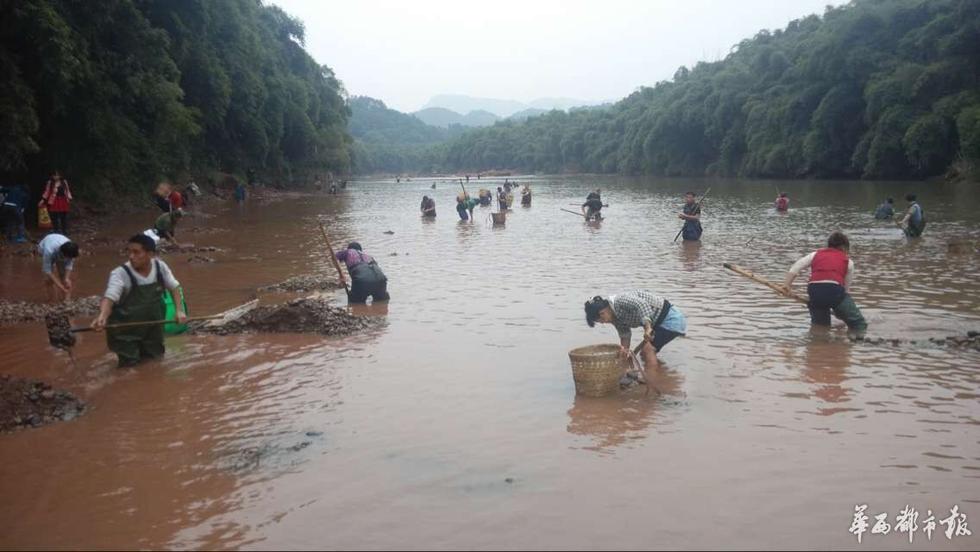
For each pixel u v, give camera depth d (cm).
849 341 830
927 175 4922
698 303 1060
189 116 3142
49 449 570
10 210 1920
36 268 1555
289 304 955
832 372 716
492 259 1577
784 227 2178
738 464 511
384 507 461
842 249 892
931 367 723
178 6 3203
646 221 2514
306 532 434
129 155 2714
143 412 649
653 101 10588
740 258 1536
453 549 409
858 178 5800
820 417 597
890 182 4962
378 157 18175
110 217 2788
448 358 797
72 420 634
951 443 540
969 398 633
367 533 430
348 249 1147
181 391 705
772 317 961
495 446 553
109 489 499
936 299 1052
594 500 462
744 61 8556
